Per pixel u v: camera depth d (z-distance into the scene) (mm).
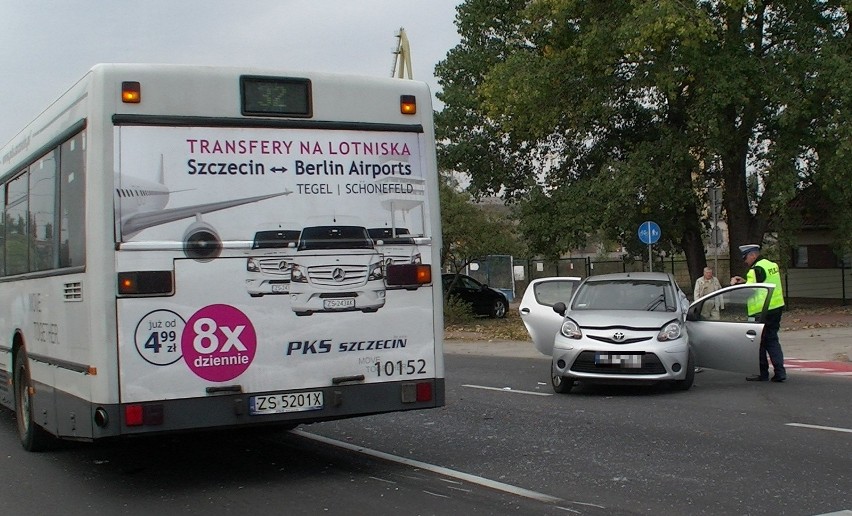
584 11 26344
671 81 24969
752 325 12672
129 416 6645
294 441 9555
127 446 9547
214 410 6883
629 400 11938
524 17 27734
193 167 6906
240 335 6977
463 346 23297
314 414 7184
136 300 6695
